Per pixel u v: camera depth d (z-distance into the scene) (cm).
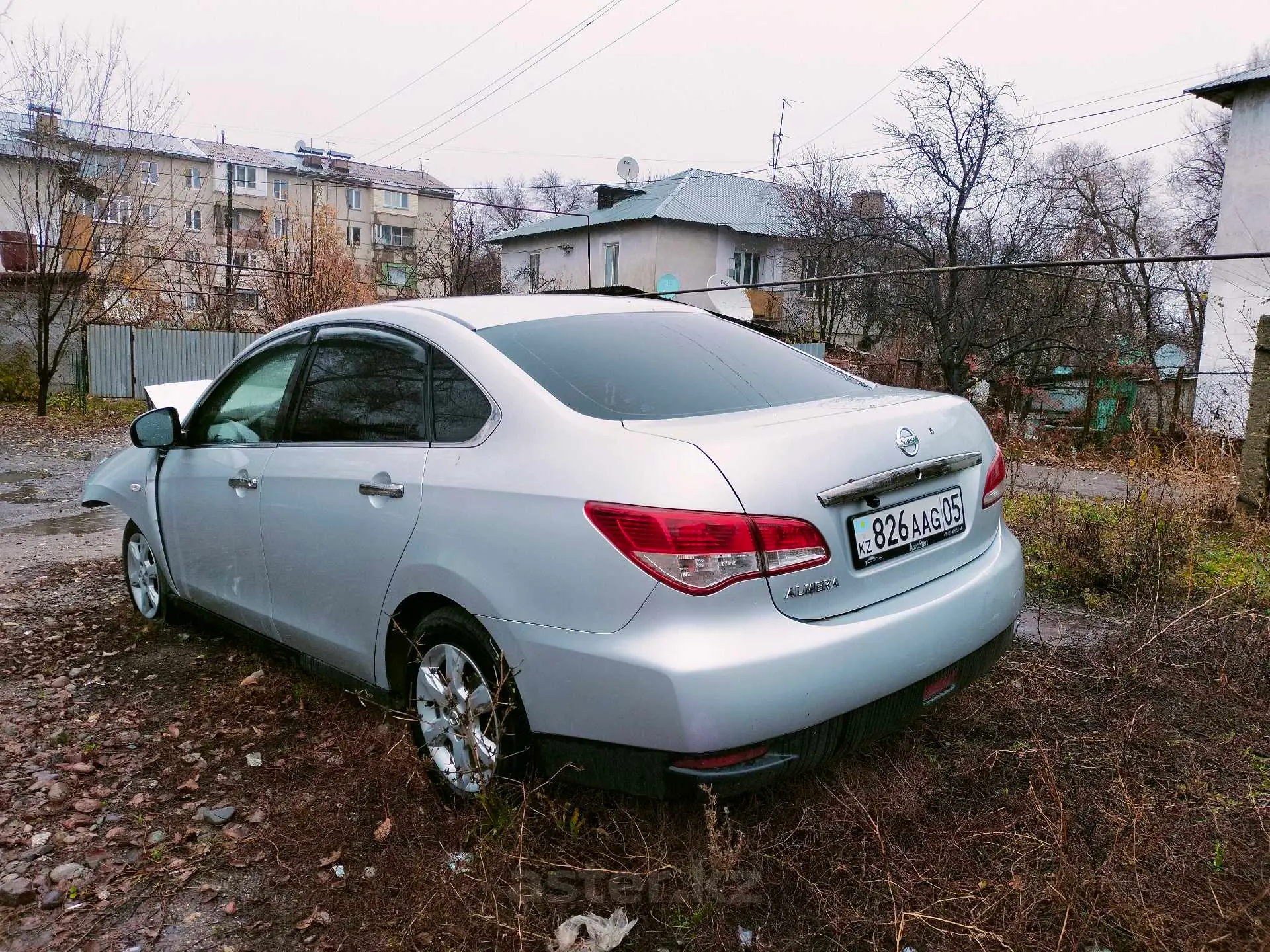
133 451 445
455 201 3931
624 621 209
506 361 259
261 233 2544
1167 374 1573
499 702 235
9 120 1540
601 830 242
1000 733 296
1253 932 195
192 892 234
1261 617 382
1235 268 1631
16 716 345
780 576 208
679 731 201
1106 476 951
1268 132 1625
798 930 208
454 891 222
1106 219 2447
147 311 2302
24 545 624
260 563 333
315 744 312
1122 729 291
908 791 252
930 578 248
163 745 316
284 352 344
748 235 3266
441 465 257
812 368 315
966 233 1891
